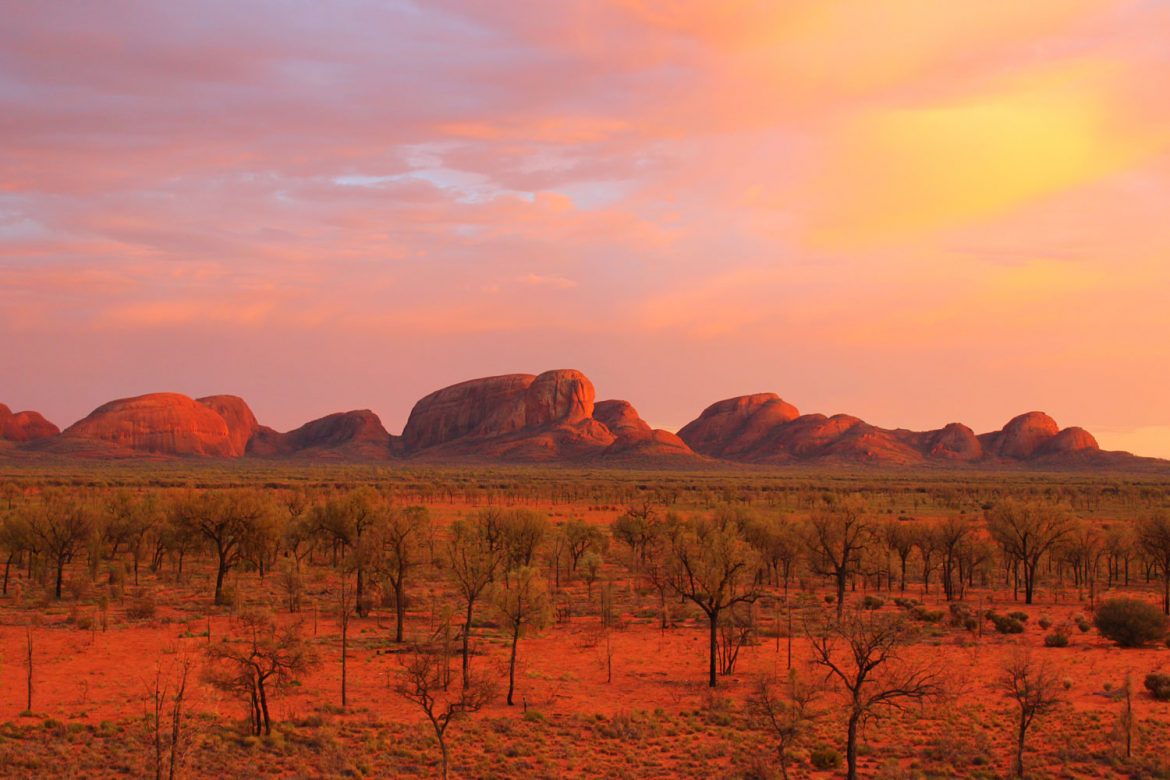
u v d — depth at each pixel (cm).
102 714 4091
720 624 6247
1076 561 9600
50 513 8238
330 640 6062
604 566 10825
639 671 5388
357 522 8762
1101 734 4022
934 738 3984
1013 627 6831
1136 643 6259
